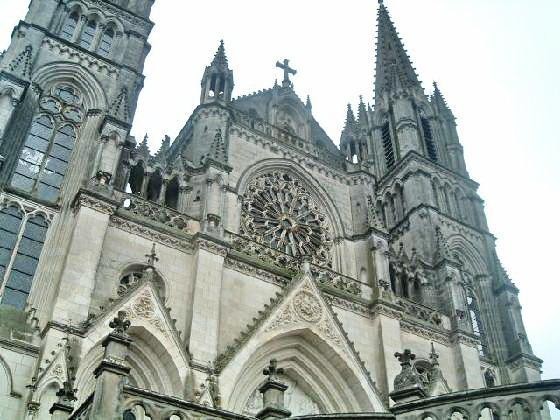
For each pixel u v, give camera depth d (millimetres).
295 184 59469
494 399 22156
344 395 45469
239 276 46594
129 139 50469
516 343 60938
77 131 49500
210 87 59375
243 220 53156
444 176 74938
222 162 51219
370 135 84312
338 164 63594
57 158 47188
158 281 42844
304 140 62844
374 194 62562
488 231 71875
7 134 44500
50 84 50938
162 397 21797
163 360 38875
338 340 46062
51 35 52906
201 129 55781
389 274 55125
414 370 25875
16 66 47406
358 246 57469
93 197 42188
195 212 48500
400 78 85562
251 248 49625
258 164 57219
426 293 59281
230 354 40812
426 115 84188
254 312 45625
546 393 21422
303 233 56281
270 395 25203
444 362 53688
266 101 65812
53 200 44875
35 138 47312
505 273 67125
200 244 45000
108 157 45688
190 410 22219
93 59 53969
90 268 39156
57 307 36500
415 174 71500
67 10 56875
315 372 46000
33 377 33656
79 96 51906
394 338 50062
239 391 41500
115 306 38062
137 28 59906
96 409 19984
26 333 36281
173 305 42219
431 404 23047
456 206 73312
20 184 44375
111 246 42281
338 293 50750
